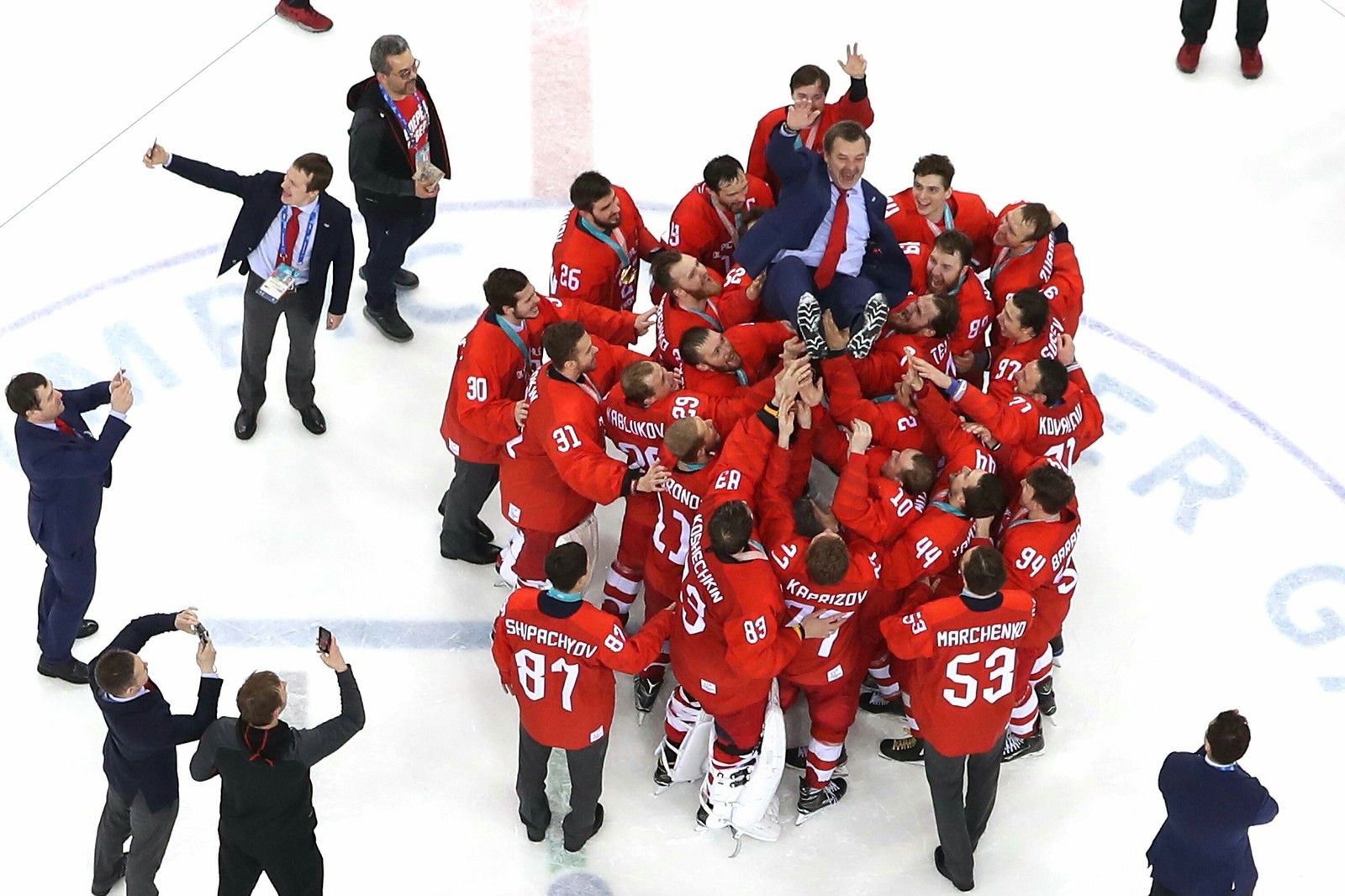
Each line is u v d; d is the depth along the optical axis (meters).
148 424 18.41
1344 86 24.97
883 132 23.56
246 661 15.99
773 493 14.55
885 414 15.47
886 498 14.13
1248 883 13.08
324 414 18.73
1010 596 13.20
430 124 18.23
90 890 14.20
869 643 14.77
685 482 14.52
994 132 23.73
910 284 16.12
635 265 17.06
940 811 13.98
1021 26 26.02
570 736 13.48
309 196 16.00
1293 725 16.06
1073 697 16.25
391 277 19.06
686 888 14.44
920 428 15.55
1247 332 20.69
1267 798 12.54
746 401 15.38
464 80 24.17
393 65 17.09
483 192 22.06
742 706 14.02
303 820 12.79
